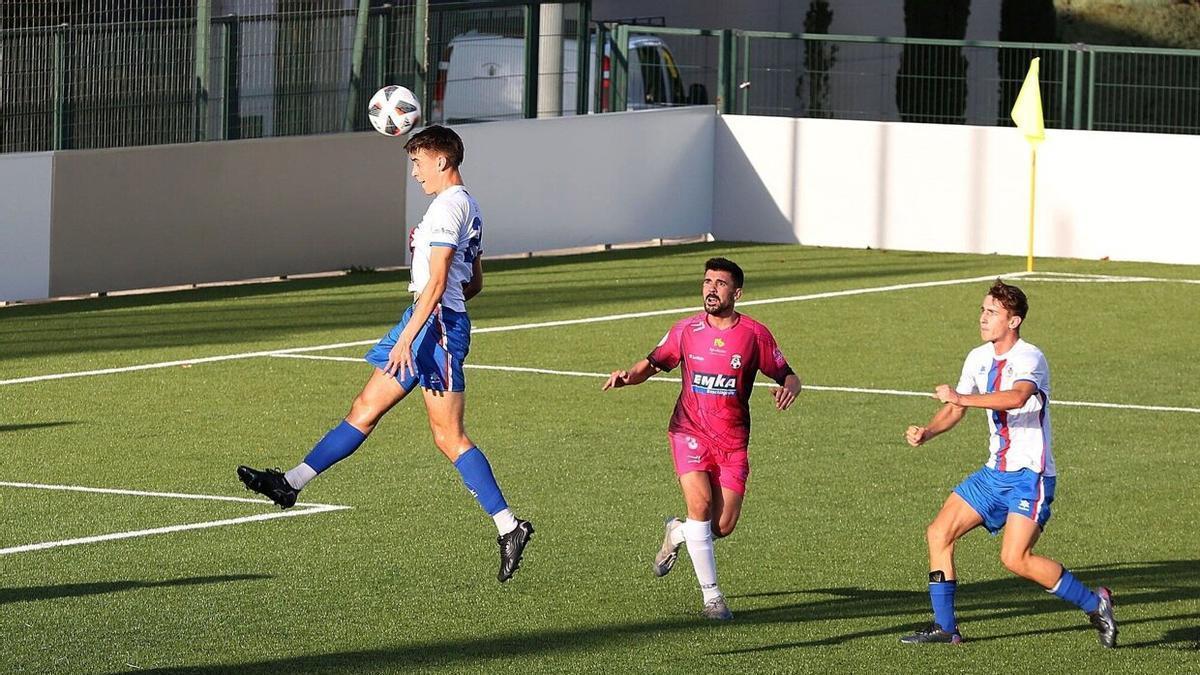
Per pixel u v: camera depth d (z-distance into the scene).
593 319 56.38
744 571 27.50
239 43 65.56
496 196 73.19
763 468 35.34
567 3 81.25
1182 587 26.84
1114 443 38.41
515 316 56.94
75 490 32.66
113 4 61.97
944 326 55.75
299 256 66.75
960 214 77.69
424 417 40.31
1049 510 23.12
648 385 44.97
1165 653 23.22
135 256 61.56
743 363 24.52
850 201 79.31
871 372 47.38
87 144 61.47
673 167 80.19
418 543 28.94
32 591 25.72
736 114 81.69
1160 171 74.94
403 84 71.56
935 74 82.00
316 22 68.12
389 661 22.45
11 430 38.47
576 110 82.31
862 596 26.08
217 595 25.59
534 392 43.78
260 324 54.62
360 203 68.62
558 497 32.59
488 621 24.42
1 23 59.56
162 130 63.56
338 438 25.50
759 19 106.62
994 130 76.94
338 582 26.44
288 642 23.25
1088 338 53.75
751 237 81.25
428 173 25.70
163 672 21.89
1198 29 107.25
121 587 26.00
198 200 63.34
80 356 48.41
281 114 67.25
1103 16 108.25
